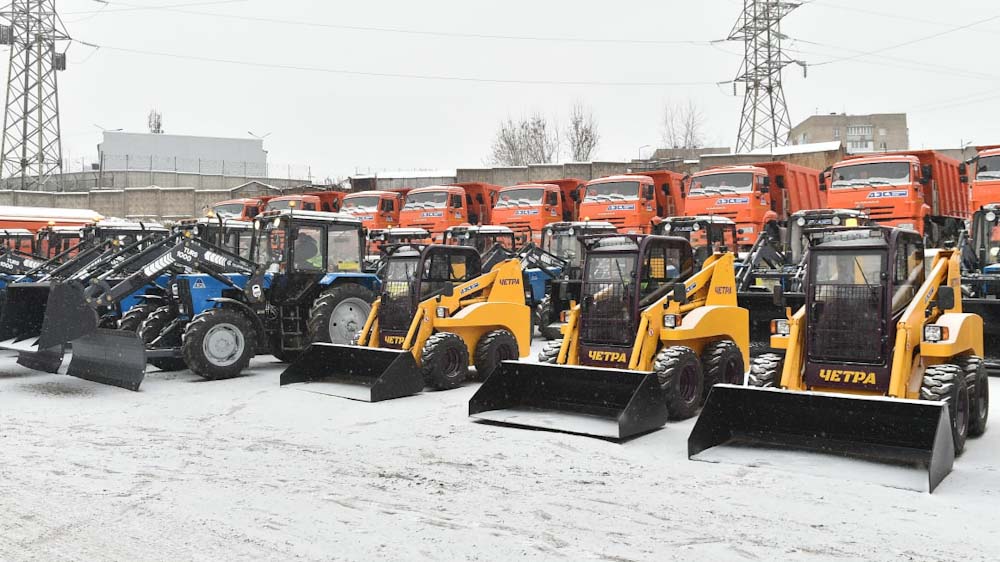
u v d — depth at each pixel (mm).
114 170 48500
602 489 6145
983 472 6609
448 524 5301
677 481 6359
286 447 7539
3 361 13930
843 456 6922
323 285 13289
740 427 7469
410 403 9742
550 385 8883
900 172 18328
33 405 9734
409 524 5297
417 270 11078
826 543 4938
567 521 5367
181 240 12227
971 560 4660
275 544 4910
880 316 7523
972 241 14609
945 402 6492
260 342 12367
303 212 13203
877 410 6641
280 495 5969
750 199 19266
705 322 9266
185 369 12844
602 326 9336
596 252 9523
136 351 10742
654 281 9414
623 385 8406
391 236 19594
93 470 6688
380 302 11602
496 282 11586
